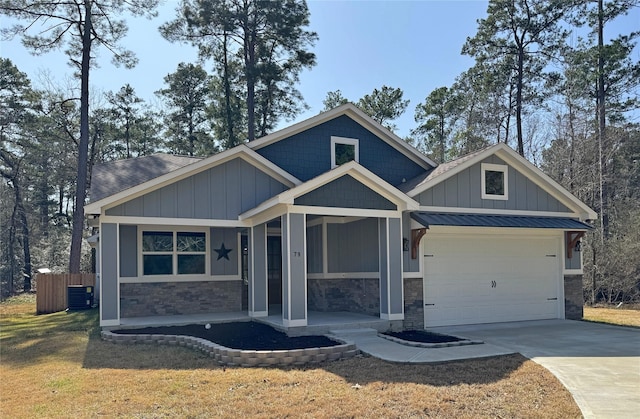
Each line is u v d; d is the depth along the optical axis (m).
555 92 29.78
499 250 14.12
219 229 14.88
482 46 30.11
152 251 14.12
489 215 13.91
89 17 23.97
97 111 35.69
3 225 36.78
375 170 15.77
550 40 28.69
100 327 11.98
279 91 31.31
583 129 28.39
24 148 35.84
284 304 11.09
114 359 9.16
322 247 14.66
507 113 32.38
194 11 28.00
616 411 6.11
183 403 6.53
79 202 23.28
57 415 6.21
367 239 13.68
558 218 14.91
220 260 14.80
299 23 28.20
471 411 6.18
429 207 13.20
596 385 7.20
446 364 8.48
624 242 23.38
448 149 36.88
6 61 34.56
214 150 36.34
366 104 38.00
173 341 10.43
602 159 27.53
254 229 13.20
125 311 13.68
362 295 13.84
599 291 23.98
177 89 38.03
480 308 13.66
